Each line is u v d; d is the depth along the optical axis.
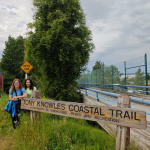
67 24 14.97
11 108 4.23
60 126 3.94
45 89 15.34
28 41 13.95
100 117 2.56
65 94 14.70
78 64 14.64
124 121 2.32
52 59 14.70
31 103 3.58
